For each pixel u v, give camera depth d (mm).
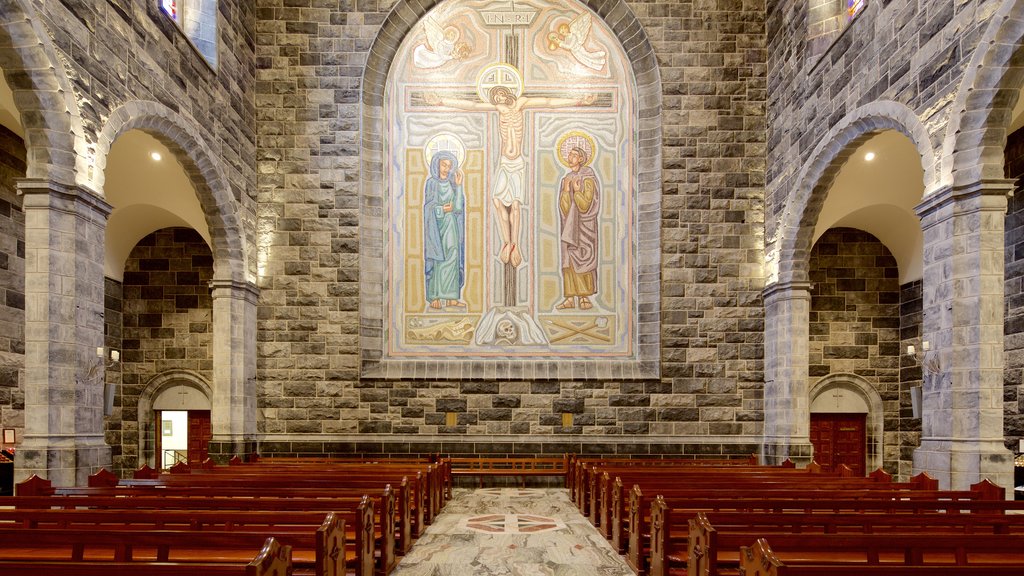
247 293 16016
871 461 18797
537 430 16734
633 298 17359
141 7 11789
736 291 17031
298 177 17062
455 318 17250
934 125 10531
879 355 18984
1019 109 12633
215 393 15367
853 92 13086
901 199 16547
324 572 5516
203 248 19031
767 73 17297
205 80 14266
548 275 17375
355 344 16781
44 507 7781
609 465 13789
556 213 17500
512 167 17578
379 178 17438
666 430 16734
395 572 8258
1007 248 14773
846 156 13906
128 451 18516
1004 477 9281
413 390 16766
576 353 17188
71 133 9664
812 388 18938
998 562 6285
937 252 10242
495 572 8273
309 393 16672
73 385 9570
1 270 13570
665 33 17469
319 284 16906
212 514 6281
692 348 16922
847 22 13750
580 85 17750
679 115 17328
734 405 16812
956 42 10070
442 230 17422
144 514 6234
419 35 17797
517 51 17797
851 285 19156
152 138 14102
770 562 4195
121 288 18828
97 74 10422
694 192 17219
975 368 9562
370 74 17453
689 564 6242
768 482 10055
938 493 8531
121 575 4113
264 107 17109
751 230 17156
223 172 15031
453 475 16047
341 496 8672
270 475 10906
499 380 16812
